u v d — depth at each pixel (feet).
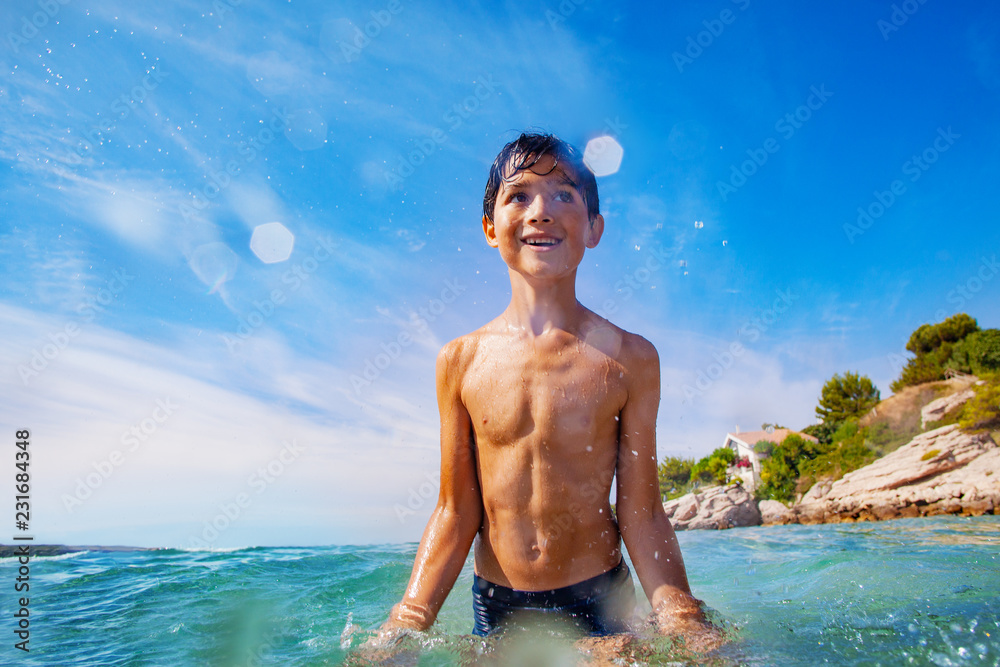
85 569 13.82
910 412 78.84
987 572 9.46
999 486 53.72
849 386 89.45
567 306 6.47
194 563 15.16
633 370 6.26
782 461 75.10
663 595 5.78
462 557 6.39
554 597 5.93
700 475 81.76
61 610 9.03
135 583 11.57
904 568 10.11
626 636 5.15
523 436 6.11
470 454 6.57
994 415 62.23
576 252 6.39
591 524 6.06
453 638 5.49
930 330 91.04
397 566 14.07
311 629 7.32
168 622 7.98
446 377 6.68
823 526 41.75
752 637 5.29
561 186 6.37
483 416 6.32
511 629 5.79
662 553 6.11
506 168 6.56
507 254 6.44
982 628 5.54
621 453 6.36
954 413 70.08
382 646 5.44
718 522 66.03
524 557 6.01
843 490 63.57
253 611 8.68
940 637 5.28
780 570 11.64
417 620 5.94
